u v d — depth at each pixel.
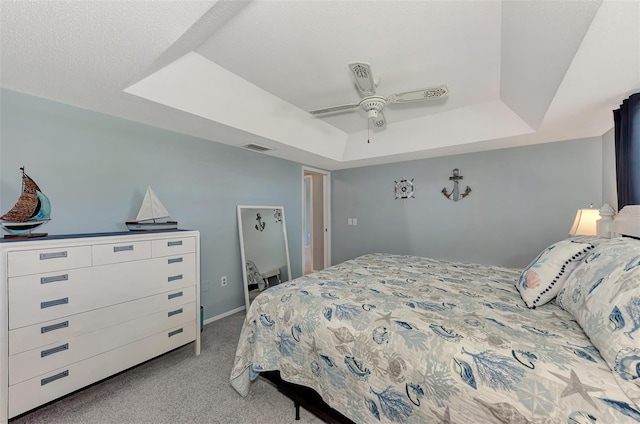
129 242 1.83
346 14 1.42
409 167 3.94
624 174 1.70
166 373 1.95
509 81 2.03
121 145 2.22
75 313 1.59
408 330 1.13
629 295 0.83
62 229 1.92
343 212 4.71
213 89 2.06
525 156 3.05
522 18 1.31
